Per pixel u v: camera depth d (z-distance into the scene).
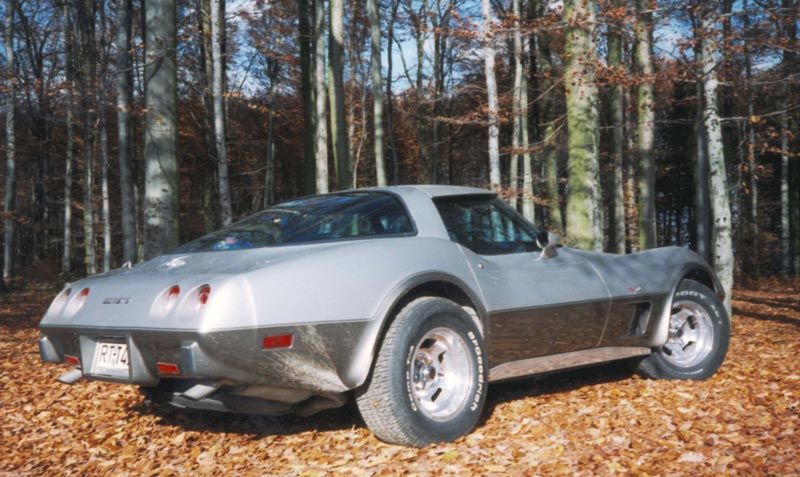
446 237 4.05
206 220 27.98
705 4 8.77
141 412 4.90
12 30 22.20
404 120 32.38
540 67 18.64
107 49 21.30
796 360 6.37
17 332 11.67
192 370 3.15
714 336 5.23
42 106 13.46
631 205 24.91
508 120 13.88
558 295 4.36
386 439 3.62
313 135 18.48
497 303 4.03
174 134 8.41
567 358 4.45
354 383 3.47
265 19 20.88
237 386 3.32
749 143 11.60
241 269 3.37
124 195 14.95
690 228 38.66
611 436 3.68
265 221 4.17
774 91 11.20
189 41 19.50
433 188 4.30
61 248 36.97
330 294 3.42
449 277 3.83
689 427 3.80
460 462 3.35
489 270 4.10
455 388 3.82
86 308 3.70
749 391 4.68
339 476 3.25
